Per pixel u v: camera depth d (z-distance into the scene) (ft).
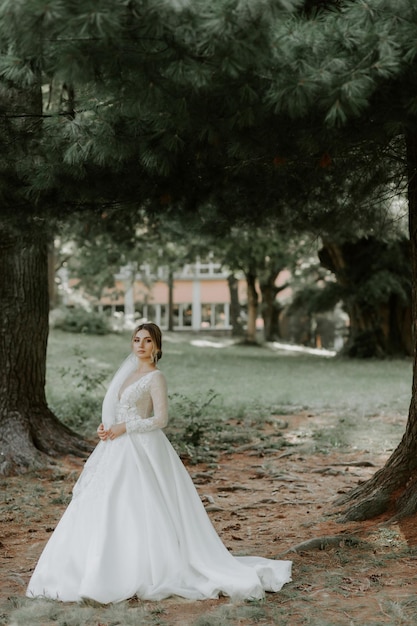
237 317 151.02
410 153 21.15
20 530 22.34
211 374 74.69
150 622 13.91
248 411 46.85
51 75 14.58
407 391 58.95
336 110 13.03
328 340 177.47
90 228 34.40
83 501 15.61
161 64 13.41
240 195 24.57
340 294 94.53
